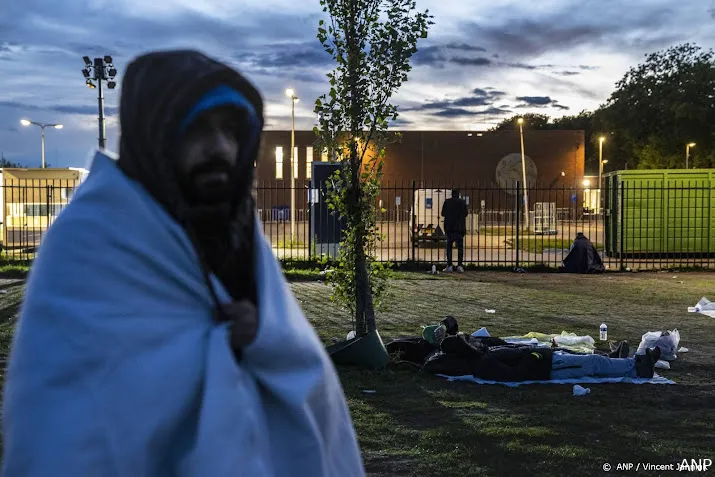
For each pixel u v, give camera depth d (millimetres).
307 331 1103
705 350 7973
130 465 889
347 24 6766
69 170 23203
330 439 1124
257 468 956
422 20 6758
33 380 882
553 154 55250
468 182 55250
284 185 52719
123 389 894
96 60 17297
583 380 6426
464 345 6633
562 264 18188
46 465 856
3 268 14883
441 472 4203
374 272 7355
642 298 12164
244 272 1063
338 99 6910
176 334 946
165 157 969
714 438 4898
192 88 960
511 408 5547
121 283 923
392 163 55000
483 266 17109
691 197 20531
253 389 1010
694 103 46750
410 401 5691
